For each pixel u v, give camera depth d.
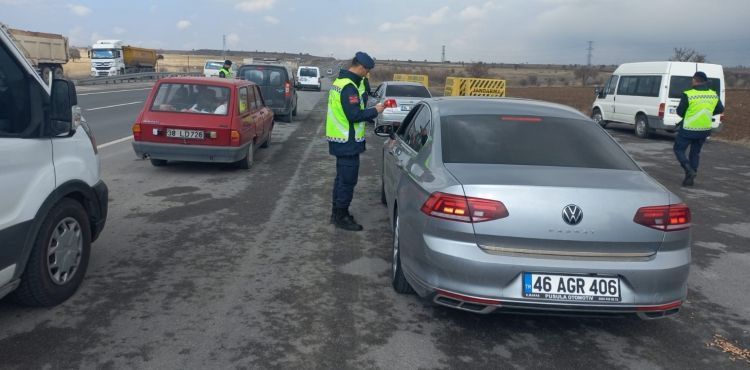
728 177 10.66
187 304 4.16
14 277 3.58
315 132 15.74
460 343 3.70
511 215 3.43
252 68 17.36
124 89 34.03
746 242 6.38
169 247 5.47
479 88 22.38
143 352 3.43
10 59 3.68
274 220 6.57
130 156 10.65
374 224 6.52
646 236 3.47
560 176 3.69
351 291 4.52
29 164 3.67
